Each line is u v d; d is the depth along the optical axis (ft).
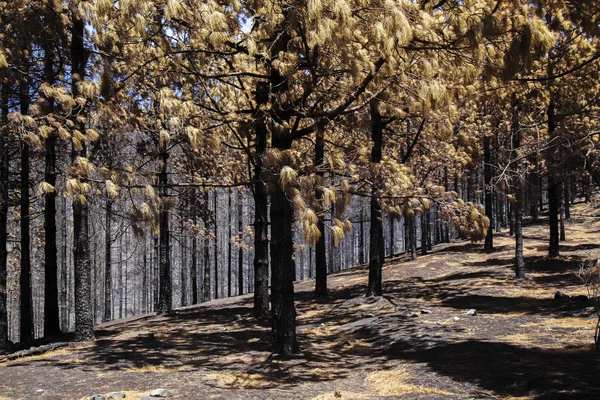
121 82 25.79
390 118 49.03
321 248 65.31
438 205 28.50
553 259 69.92
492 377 21.62
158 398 20.62
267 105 26.61
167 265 66.80
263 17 22.91
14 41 33.06
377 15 18.89
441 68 21.52
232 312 59.52
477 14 18.83
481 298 49.88
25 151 45.21
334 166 26.13
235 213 162.61
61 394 22.09
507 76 18.38
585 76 34.27
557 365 22.66
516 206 33.78
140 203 22.74
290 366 26.55
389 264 102.22
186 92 27.84
